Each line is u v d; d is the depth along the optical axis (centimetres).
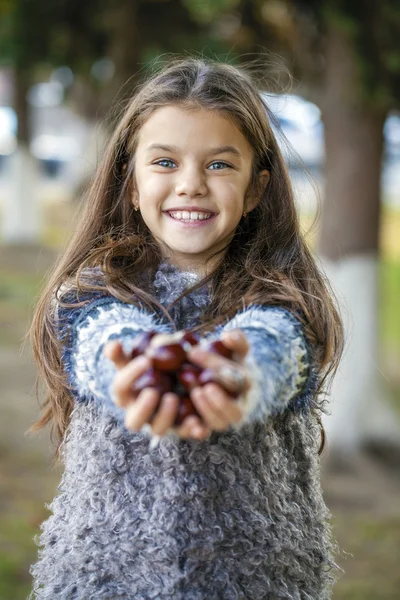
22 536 310
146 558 123
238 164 133
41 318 137
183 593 123
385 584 295
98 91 646
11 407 473
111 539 124
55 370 135
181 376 102
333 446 408
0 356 567
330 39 390
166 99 133
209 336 121
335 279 395
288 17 418
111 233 141
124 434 124
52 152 1505
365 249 409
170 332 121
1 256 913
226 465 123
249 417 107
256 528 124
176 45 506
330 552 136
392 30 368
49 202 1205
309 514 131
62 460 141
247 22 446
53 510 134
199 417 102
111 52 554
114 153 142
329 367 138
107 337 117
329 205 410
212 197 131
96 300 127
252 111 136
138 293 129
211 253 136
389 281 955
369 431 421
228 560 124
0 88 1260
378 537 334
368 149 404
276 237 140
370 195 407
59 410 139
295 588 128
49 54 591
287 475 129
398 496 380
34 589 134
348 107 398
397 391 529
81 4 559
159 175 132
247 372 106
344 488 384
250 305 125
